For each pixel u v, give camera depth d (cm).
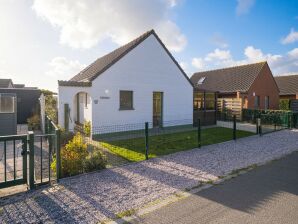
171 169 770
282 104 3041
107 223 445
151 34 1569
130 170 759
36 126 1683
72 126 1321
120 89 1427
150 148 1073
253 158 910
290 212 484
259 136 1412
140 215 473
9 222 447
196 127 1844
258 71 2694
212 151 1021
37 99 2148
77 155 726
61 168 686
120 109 1431
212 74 3269
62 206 511
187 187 618
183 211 489
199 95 1964
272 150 1049
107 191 591
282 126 1853
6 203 524
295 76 3641
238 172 737
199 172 740
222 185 631
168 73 1689
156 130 1619
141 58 1522
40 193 579
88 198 551
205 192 585
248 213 480
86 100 1590
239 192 585
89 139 1319
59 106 1289
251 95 2566
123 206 512
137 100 1514
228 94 2672
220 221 450
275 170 762
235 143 1198
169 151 1016
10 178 677
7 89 1639
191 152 1001
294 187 618
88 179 675
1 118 1330
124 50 1491
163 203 526
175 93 1745
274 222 446
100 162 764
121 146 1116
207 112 2012
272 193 579
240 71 2914
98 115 1342
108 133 1379
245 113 2266
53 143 880
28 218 461
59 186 623
